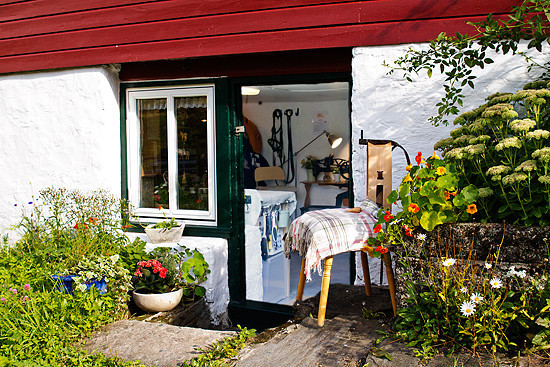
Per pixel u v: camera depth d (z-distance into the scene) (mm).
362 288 4027
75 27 4988
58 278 3879
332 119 8070
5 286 3785
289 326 3416
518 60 3723
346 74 4391
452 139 3488
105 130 4996
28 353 3166
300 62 4477
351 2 4074
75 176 5086
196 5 4566
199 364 3031
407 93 3951
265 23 4344
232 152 4848
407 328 3061
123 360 3172
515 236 2881
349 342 3080
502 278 2914
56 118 5129
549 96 3152
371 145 3635
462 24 3811
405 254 3156
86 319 3666
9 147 5320
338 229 3291
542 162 2840
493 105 3311
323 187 8109
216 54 4523
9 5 5211
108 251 4324
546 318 2658
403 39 3936
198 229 4930
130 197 5191
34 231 4727
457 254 3018
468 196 2980
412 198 3059
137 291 4387
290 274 5832
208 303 4594
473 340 2797
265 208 5312
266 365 2867
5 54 5250
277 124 8203
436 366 2666
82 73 5008
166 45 4688
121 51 4836
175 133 5035
